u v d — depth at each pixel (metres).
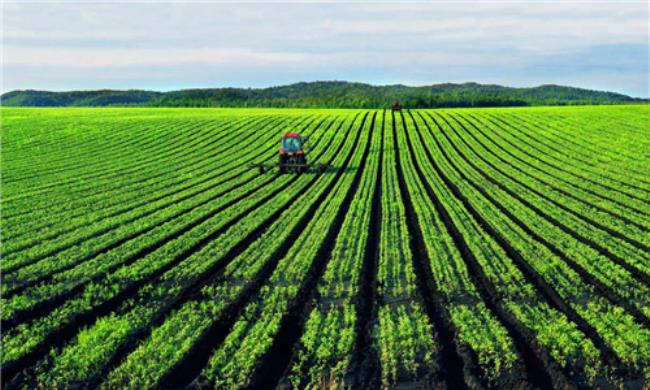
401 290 13.32
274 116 69.62
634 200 24.23
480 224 20.09
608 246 17.03
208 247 17.16
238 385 9.28
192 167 34.94
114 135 49.16
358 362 9.89
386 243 17.23
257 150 43.12
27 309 12.55
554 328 11.00
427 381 9.20
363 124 60.47
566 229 19.47
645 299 12.95
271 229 19.23
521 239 17.73
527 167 34.03
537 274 14.41
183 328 11.32
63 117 64.12
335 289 13.54
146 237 18.41
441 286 13.54
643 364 9.83
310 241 17.44
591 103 167.38
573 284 13.84
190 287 13.84
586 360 9.93
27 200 24.38
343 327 11.35
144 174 32.09
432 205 23.22
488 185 28.06
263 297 13.04
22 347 10.57
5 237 18.50
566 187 27.17
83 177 30.61
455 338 10.81
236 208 22.94
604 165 34.09
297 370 9.67
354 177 31.12
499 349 10.31
